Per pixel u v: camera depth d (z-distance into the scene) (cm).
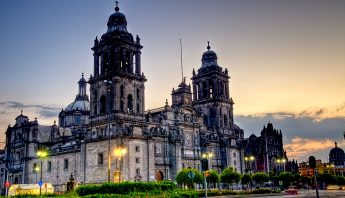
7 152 14125
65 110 15512
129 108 10412
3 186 13812
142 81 10794
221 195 7556
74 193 5122
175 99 12531
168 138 11188
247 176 10512
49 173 12056
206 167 4394
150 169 10012
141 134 10188
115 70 10100
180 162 11025
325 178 12588
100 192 4869
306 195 7262
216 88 13975
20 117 14150
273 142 17162
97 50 10875
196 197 5150
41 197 5072
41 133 13600
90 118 10538
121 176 9312
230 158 13375
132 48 10800
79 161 10912
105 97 10369
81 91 15962
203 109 14075
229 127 14025
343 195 6812
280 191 9419
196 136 12231
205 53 14700
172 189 5581
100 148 9994
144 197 4700
